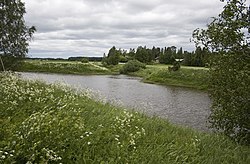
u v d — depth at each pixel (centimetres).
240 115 923
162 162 599
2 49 2502
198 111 2209
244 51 899
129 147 668
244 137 955
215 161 666
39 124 551
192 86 4728
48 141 529
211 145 802
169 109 2253
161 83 5222
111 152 603
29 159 464
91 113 944
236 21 882
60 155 524
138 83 5034
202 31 965
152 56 12006
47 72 6812
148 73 7200
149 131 848
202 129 1555
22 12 2614
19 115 810
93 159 569
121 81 5350
